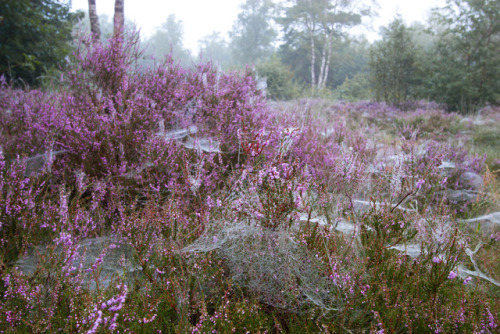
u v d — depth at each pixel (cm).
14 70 1066
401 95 1462
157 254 219
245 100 461
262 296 210
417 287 215
